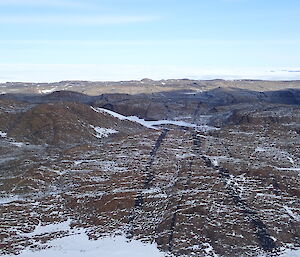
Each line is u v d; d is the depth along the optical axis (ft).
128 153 224.94
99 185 170.40
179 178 177.88
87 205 151.53
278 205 150.00
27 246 124.06
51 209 149.59
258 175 181.27
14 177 179.42
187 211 142.20
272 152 232.32
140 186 168.96
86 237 130.41
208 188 164.35
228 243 124.57
